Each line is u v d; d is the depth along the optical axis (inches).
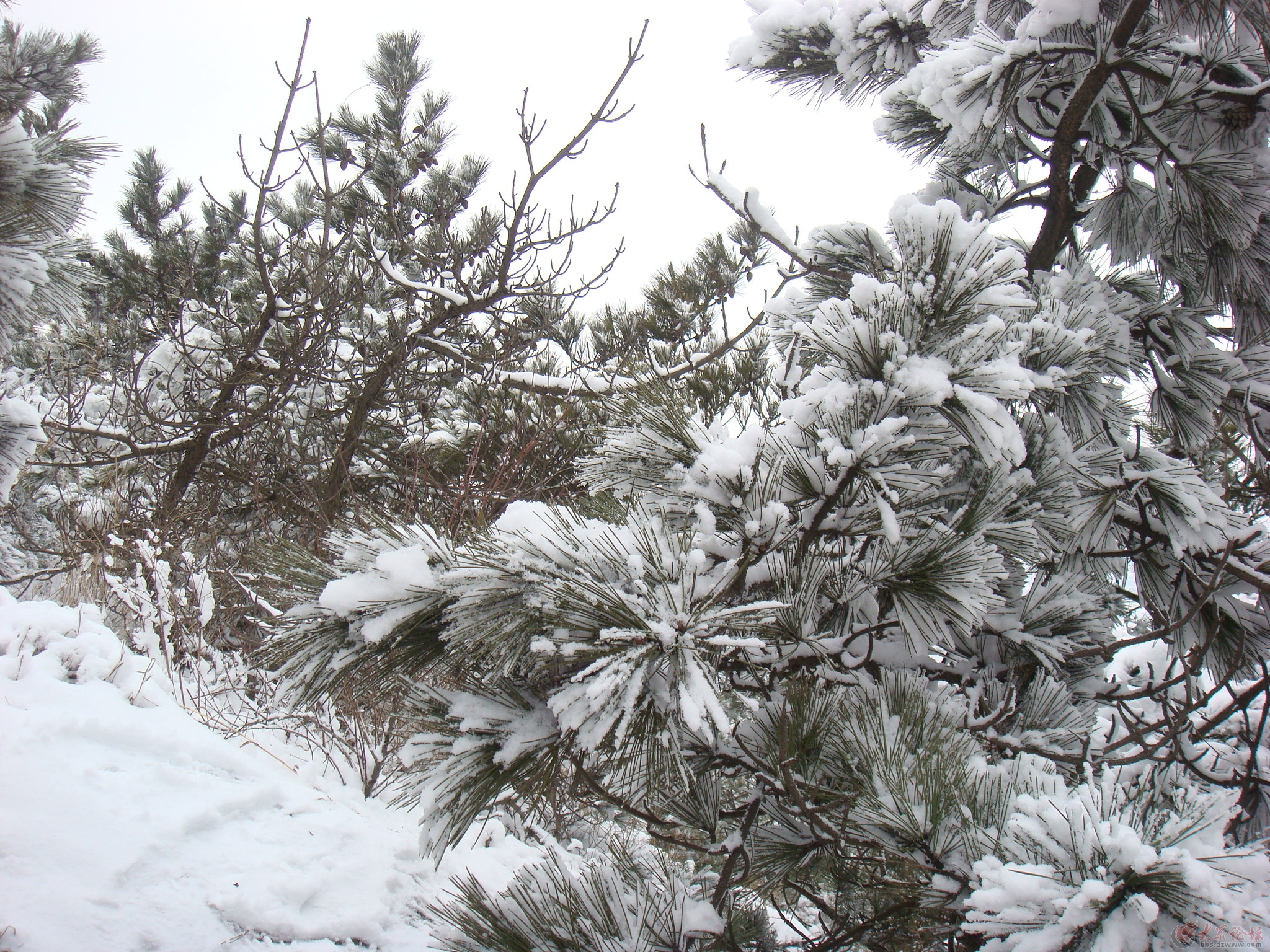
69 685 131.7
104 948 81.7
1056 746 81.8
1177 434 121.4
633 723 49.8
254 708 163.9
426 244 290.7
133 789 109.5
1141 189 120.9
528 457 227.3
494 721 55.9
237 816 116.0
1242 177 107.0
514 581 55.2
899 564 71.7
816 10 137.9
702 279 266.2
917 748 65.4
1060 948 44.1
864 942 72.5
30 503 271.7
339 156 314.5
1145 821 47.9
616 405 77.9
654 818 69.3
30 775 103.4
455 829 55.1
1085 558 103.5
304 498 240.8
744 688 81.1
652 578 55.1
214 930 91.6
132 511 234.4
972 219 127.5
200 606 182.7
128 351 279.3
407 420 273.3
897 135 143.4
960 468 92.0
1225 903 41.1
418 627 60.7
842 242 117.7
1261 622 104.5
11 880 85.0
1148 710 121.8
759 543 66.4
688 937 64.7
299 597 63.0
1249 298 120.9
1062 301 100.6
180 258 331.3
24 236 106.2
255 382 257.4
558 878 67.4
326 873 110.6
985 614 70.1
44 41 271.3
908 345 70.5
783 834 74.3
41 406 238.2
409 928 108.4
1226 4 101.9
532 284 264.8
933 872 58.4
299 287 271.4
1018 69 111.2
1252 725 115.7
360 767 157.3
